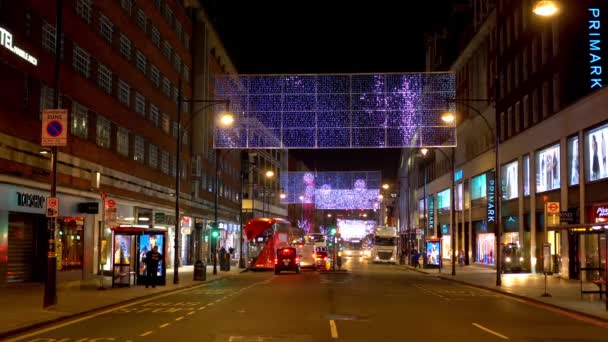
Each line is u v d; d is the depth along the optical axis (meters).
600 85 38.97
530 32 46.41
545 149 43.28
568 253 39.12
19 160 27.84
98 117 37.03
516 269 47.94
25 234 30.08
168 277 41.31
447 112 39.31
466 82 69.50
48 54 30.50
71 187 33.09
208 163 68.50
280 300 25.22
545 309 22.45
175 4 54.84
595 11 39.44
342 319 18.53
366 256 113.00
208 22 64.25
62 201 32.59
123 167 41.38
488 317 19.56
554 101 41.84
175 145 55.22
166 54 52.09
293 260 50.94
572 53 39.59
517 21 49.66
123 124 41.31
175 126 55.06
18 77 27.69
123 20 41.22
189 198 60.44
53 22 31.09
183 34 58.09
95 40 36.28
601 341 14.84
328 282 38.66
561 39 40.06
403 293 29.45
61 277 32.44
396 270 60.06
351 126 45.69
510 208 51.94
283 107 45.81
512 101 51.00
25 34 28.19
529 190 46.69
